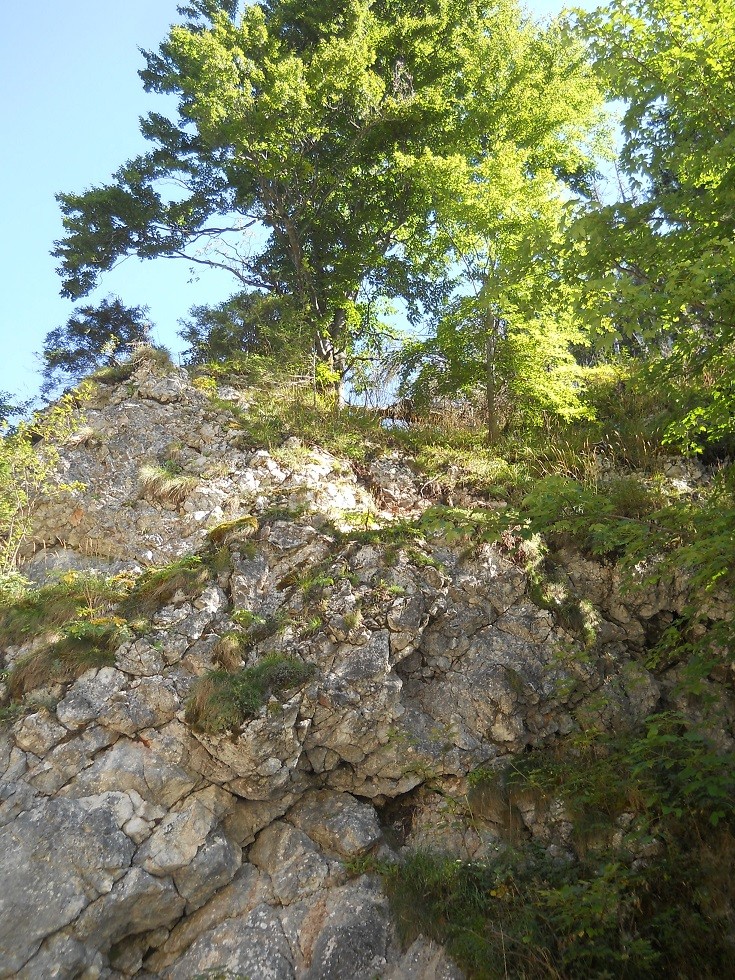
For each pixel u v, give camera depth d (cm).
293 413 1230
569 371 1258
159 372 1253
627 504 1013
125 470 1110
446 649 872
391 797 800
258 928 689
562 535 984
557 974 614
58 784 723
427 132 1584
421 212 1606
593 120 1498
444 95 1650
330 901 703
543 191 1196
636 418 1220
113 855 689
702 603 888
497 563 927
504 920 668
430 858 728
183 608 841
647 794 738
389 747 786
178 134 1705
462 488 1130
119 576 947
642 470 1122
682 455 1133
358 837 745
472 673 855
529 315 797
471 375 1327
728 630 735
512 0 1584
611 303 646
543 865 720
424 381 1382
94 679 778
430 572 883
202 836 723
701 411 845
